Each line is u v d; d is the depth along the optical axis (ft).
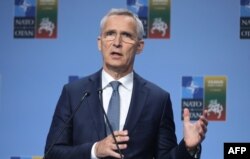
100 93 11.47
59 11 19.92
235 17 19.71
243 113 19.61
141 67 19.79
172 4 19.75
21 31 19.93
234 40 19.72
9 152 19.83
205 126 10.73
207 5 19.77
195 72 19.74
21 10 19.90
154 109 11.78
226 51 19.74
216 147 19.58
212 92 19.66
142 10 19.71
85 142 11.33
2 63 19.95
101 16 19.86
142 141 11.43
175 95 19.72
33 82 19.95
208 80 19.71
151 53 19.76
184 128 10.83
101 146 10.43
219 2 19.75
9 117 19.92
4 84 19.92
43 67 19.95
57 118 11.85
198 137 10.66
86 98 11.78
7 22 19.93
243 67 19.70
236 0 19.70
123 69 11.86
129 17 11.89
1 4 19.95
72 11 19.95
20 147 19.86
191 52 19.75
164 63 19.76
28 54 19.98
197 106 19.65
